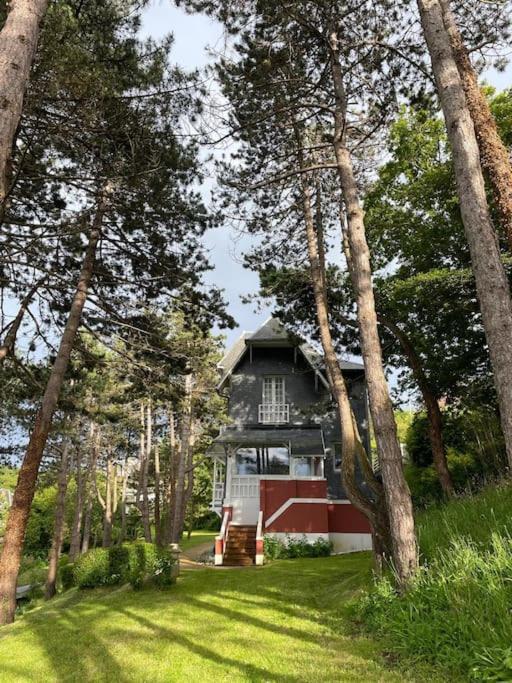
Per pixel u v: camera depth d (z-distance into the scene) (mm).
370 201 17453
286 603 8875
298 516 18859
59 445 23031
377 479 9570
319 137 12867
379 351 8578
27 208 12180
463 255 15930
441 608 5750
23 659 6543
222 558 17281
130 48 10125
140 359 14688
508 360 6203
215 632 7102
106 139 10766
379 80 10953
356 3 10375
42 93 9125
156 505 28156
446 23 9469
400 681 4562
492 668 4254
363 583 8875
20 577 31047
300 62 10727
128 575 10992
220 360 25562
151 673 5512
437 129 17047
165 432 32562
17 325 13039
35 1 5516
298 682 4805
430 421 15117
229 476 20625
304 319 15539
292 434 21141
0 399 15648
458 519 8320
